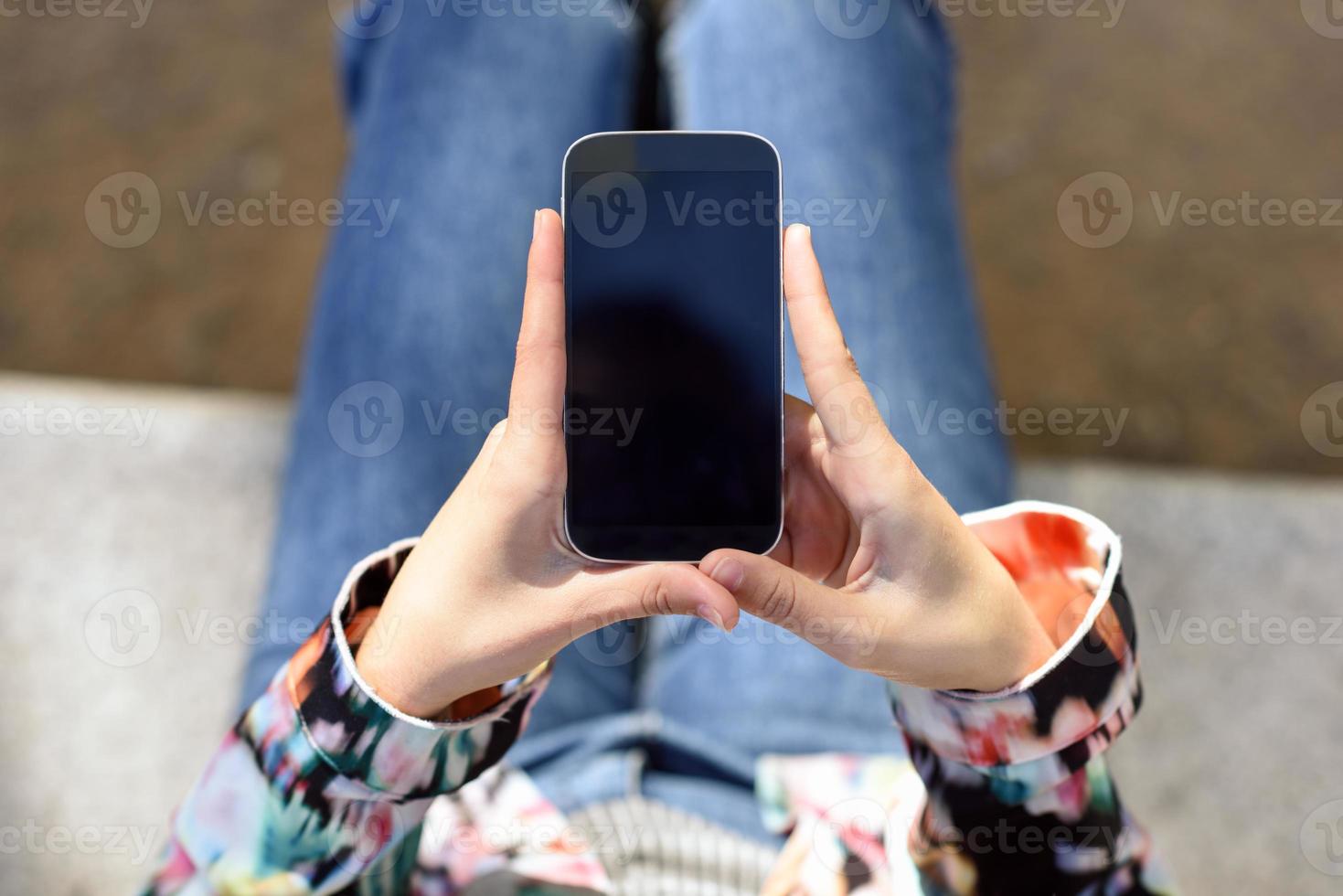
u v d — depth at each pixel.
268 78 1.50
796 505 0.58
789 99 1.02
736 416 0.57
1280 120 1.51
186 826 0.55
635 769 0.81
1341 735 1.21
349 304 0.95
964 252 1.04
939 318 0.96
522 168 0.98
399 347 0.92
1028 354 1.43
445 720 0.53
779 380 0.57
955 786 0.56
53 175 1.46
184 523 1.27
